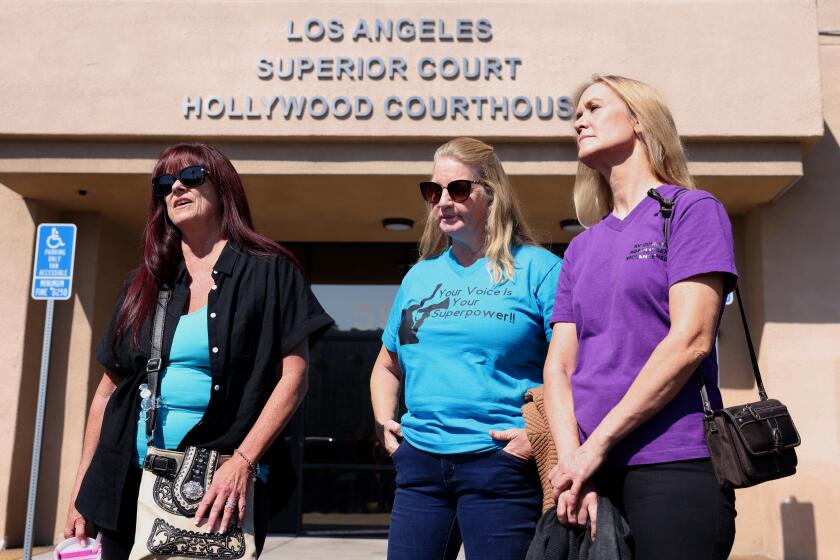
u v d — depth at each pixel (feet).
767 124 20.75
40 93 21.36
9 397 23.47
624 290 6.50
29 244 24.12
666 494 5.92
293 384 7.71
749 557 22.85
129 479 7.55
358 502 26.81
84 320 25.03
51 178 22.17
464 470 8.02
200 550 6.88
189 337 7.61
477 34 21.43
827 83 23.77
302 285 8.20
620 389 6.35
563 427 6.70
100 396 8.30
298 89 21.36
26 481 23.97
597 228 7.20
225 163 8.42
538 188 22.43
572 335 7.29
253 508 7.32
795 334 22.89
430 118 21.16
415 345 8.69
